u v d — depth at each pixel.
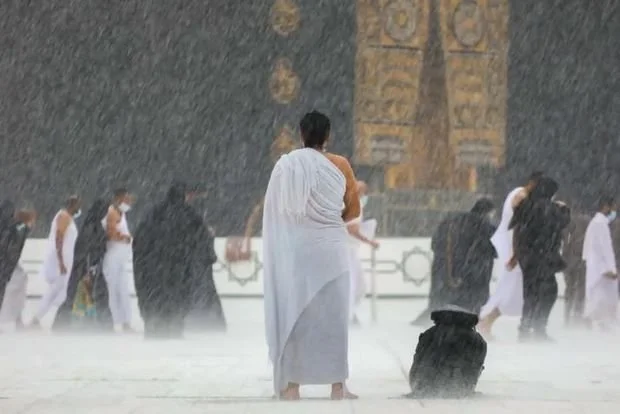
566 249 30.78
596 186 44.28
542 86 44.38
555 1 44.50
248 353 21.38
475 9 43.19
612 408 12.24
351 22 44.31
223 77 44.62
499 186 43.31
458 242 27.95
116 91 44.66
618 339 26.22
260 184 44.41
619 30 44.47
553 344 24.50
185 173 44.66
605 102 44.50
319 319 13.45
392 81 43.25
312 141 13.89
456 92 43.19
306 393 14.66
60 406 12.65
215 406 12.52
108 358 20.16
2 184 44.31
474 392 13.79
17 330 29.30
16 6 44.44
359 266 29.80
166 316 25.83
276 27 44.53
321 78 44.25
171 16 44.72
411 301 37.66
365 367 18.36
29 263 36.78
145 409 12.24
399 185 43.06
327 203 13.59
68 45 44.62
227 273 37.38
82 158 44.53
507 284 26.03
